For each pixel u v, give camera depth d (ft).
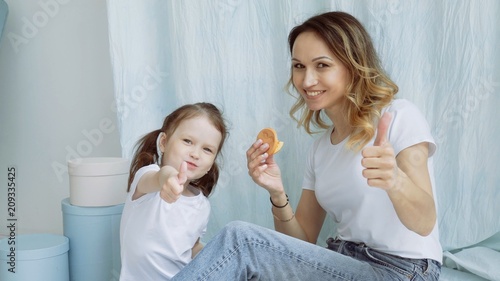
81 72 6.91
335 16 4.28
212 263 3.66
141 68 5.86
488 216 5.00
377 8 5.04
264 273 3.76
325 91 4.26
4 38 7.13
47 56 7.02
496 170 4.95
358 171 4.11
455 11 4.89
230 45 5.60
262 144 4.50
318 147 4.64
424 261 3.88
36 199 7.36
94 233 5.36
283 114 5.62
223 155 5.71
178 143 4.61
